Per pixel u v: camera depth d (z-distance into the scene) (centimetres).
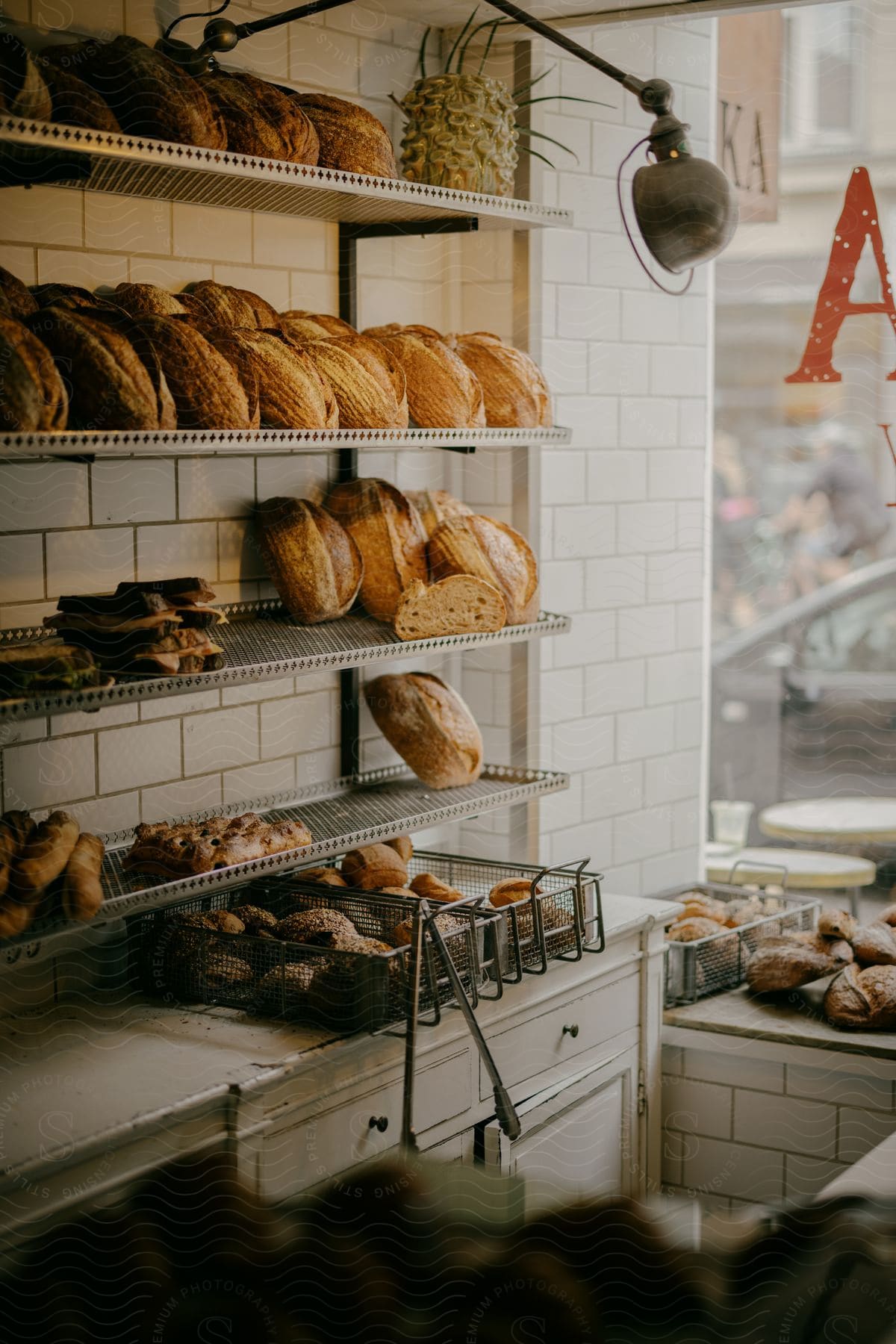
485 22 307
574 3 298
